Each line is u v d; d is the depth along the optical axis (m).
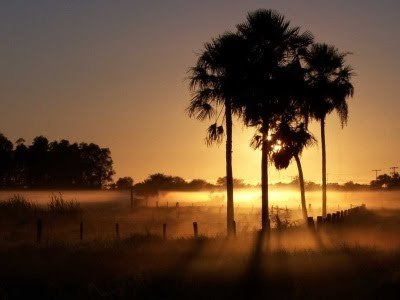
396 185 185.12
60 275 18.09
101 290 15.39
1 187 126.19
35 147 135.00
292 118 40.59
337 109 51.50
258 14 38.19
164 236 31.00
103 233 38.47
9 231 39.59
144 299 14.62
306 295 14.75
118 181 163.00
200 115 38.75
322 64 50.34
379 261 20.11
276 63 38.59
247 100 38.28
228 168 37.25
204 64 38.44
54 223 44.66
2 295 14.88
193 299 14.54
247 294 14.95
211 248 24.77
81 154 142.88
